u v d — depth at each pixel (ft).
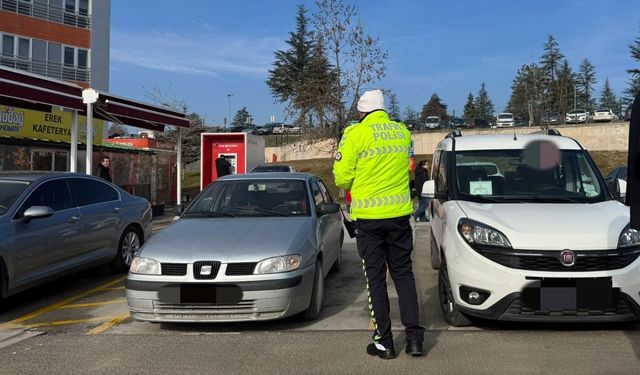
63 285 24.32
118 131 167.63
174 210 21.98
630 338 14.76
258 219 19.53
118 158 53.62
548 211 16.06
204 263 15.80
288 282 15.87
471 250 15.03
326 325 17.02
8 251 18.45
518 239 14.49
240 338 15.72
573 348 14.07
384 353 13.66
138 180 56.44
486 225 15.19
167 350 14.80
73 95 35.17
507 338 15.02
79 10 107.45
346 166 13.83
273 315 15.75
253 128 209.15
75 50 106.83
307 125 84.94
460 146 20.35
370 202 13.64
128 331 16.81
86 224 22.93
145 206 28.53
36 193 20.94
